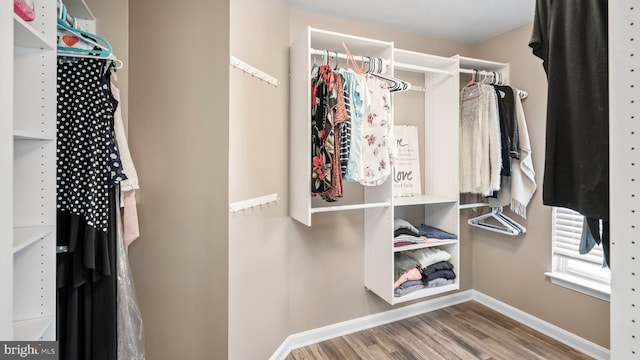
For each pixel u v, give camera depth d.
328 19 2.16
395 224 2.18
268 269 1.83
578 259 2.07
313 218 2.15
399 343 2.13
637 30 0.63
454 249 2.26
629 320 0.64
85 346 1.18
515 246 2.43
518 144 2.23
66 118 1.09
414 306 2.50
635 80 0.63
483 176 2.17
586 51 0.92
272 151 1.85
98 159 1.12
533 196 2.31
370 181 1.83
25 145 0.95
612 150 0.66
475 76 2.31
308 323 2.15
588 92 0.92
